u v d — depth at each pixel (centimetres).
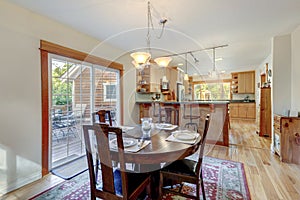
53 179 224
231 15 237
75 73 294
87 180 219
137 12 228
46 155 240
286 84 316
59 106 267
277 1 202
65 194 187
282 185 202
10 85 201
